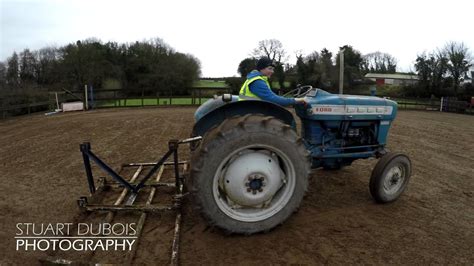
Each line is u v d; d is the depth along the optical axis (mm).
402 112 17078
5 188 4254
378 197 3666
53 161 5605
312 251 2762
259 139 2777
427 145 7469
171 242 2895
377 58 40688
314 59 23281
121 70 24312
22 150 6477
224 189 2893
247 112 3289
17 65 23844
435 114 16500
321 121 3740
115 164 5449
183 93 23672
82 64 23406
